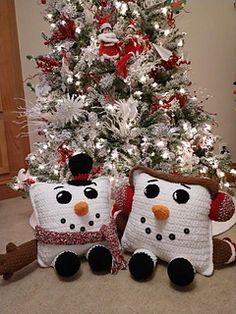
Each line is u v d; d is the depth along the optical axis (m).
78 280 1.02
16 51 2.01
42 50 2.10
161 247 1.00
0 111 1.95
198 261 0.99
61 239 1.02
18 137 2.05
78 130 1.45
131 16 1.52
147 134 1.42
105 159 1.39
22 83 2.07
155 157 1.39
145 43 1.47
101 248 1.05
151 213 1.01
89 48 1.39
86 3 1.54
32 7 2.03
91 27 1.52
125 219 1.19
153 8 1.54
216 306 0.88
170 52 1.52
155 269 1.05
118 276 1.03
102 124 1.42
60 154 1.43
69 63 1.51
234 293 0.93
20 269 1.04
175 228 0.98
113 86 1.50
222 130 2.29
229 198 0.99
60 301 0.92
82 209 1.01
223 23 2.14
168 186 1.02
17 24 2.01
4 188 2.02
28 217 1.64
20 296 0.95
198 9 2.11
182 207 0.98
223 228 1.39
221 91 2.24
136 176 1.10
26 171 1.70
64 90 1.53
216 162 1.53
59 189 1.07
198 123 1.62
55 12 1.55
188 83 1.62
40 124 1.58
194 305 0.88
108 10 1.50
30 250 1.05
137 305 0.89
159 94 1.49
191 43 2.14
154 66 1.48
